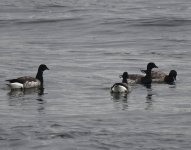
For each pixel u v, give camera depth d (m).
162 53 43.53
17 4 72.44
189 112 26.98
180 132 23.67
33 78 33.22
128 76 34.88
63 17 61.16
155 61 40.59
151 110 27.50
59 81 34.44
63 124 24.75
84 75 35.97
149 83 34.66
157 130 23.95
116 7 69.25
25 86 32.66
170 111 27.27
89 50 44.94
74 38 50.59
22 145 22.08
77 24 57.06
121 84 31.69
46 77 35.44
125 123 25.05
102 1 75.06
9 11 67.06
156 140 22.69
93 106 28.42
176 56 42.34
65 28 55.50
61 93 31.48
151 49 45.19
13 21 59.34
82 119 25.70
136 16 60.81
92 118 25.88
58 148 21.81
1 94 31.27
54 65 39.00
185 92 31.88
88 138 22.88
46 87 33.03
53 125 24.58
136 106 28.41
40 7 69.75
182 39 49.31
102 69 37.78
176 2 73.81
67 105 28.64
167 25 55.44
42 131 23.67
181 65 39.22
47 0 75.81
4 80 34.72
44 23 58.06
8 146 22.00
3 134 23.23
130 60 40.91
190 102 29.28
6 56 42.25
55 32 53.78
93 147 21.94
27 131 23.64
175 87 33.31
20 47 46.22
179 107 28.12
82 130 23.86
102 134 23.34
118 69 37.84
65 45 47.25
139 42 48.22
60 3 73.12
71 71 37.16
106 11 65.62
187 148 21.83
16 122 25.06
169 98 30.33
